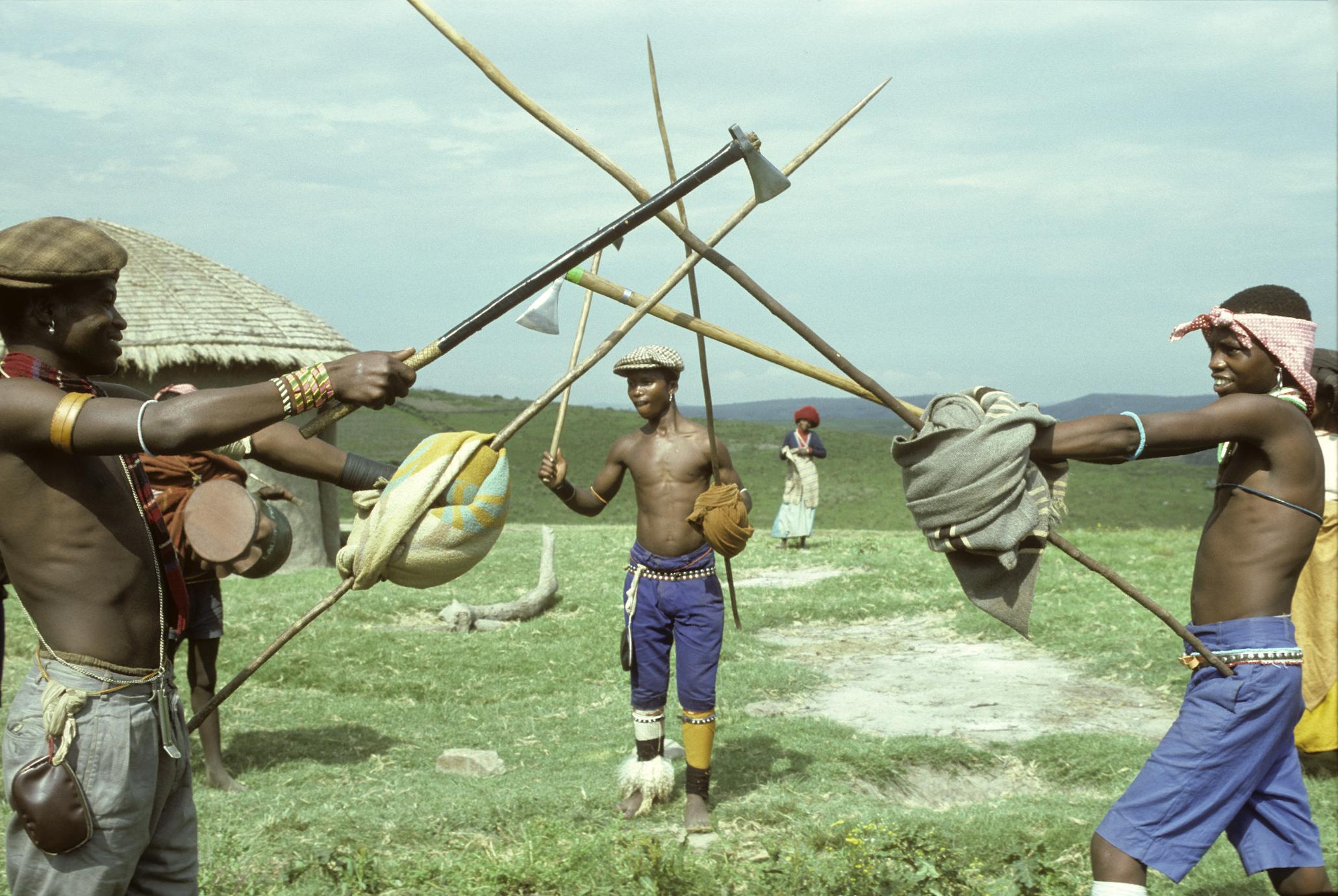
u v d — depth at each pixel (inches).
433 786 221.8
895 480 1498.5
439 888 170.9
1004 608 127.8
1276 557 130.2
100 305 112.9
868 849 174.4
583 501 220.2
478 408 1852.9
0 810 201.0
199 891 162.4
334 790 219.9
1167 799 128.6
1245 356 134.0
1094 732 265.1
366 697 307.9
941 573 503.5
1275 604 130.7
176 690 120.0
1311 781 223.9
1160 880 178.4
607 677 332.2
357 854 175.3
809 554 621.0
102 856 109.2
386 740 263.7
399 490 133.6
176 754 115.7
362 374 111.9
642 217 124.2
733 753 246.1
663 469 210.1
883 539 719.1
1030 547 127.2
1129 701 300.8
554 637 379.2
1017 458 120.6
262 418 107.6
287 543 212.5
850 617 424.2
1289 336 132.5
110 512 111.8
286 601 420.5
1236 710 128.0
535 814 202.5
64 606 109.3
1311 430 132.2
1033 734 267.9
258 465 530.3
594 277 144.9
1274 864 132.6
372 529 133.3
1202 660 132.7
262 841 185.8
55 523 108.7
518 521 1218.6
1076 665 341.7
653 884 165.2
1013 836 189.5
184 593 119.3
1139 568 497.4
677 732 264.1
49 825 106.3
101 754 108.5
